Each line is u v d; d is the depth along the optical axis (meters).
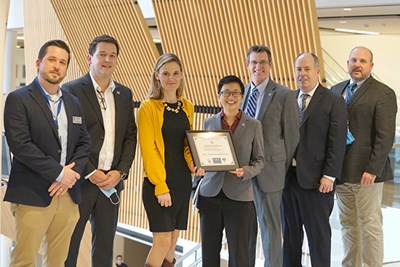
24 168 3.99
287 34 6.68
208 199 4.79
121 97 4.61
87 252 6.88
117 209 4.67
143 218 9.46
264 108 4.99
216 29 7.37
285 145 5.00
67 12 9.45
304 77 5.05
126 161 4.59
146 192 4.57
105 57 4.45
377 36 14.53
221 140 4.63
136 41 8.58
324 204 5.07
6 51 14.51
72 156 4.15
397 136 7.05
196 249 7.06
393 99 5.12
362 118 5.16
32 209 3.99
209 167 4.54
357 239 5.38
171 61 4.51
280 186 4.98
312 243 5.14
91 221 4.64
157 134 4.52
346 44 14.95
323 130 5.00
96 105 4.47
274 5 6.66
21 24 13.53
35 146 3.91
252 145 4.77
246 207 4.72
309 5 6.31
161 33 8.07
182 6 7.61
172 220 4.61
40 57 3.99
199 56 7.74
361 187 5.20
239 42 7.21
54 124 4.01
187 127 4.64
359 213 5.28
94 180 4.44
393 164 6.92
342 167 5.23
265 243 5.10
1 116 4.44
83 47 9.48
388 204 6.91
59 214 4.11
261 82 5.07
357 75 5.18
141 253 13.27
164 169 4.53
